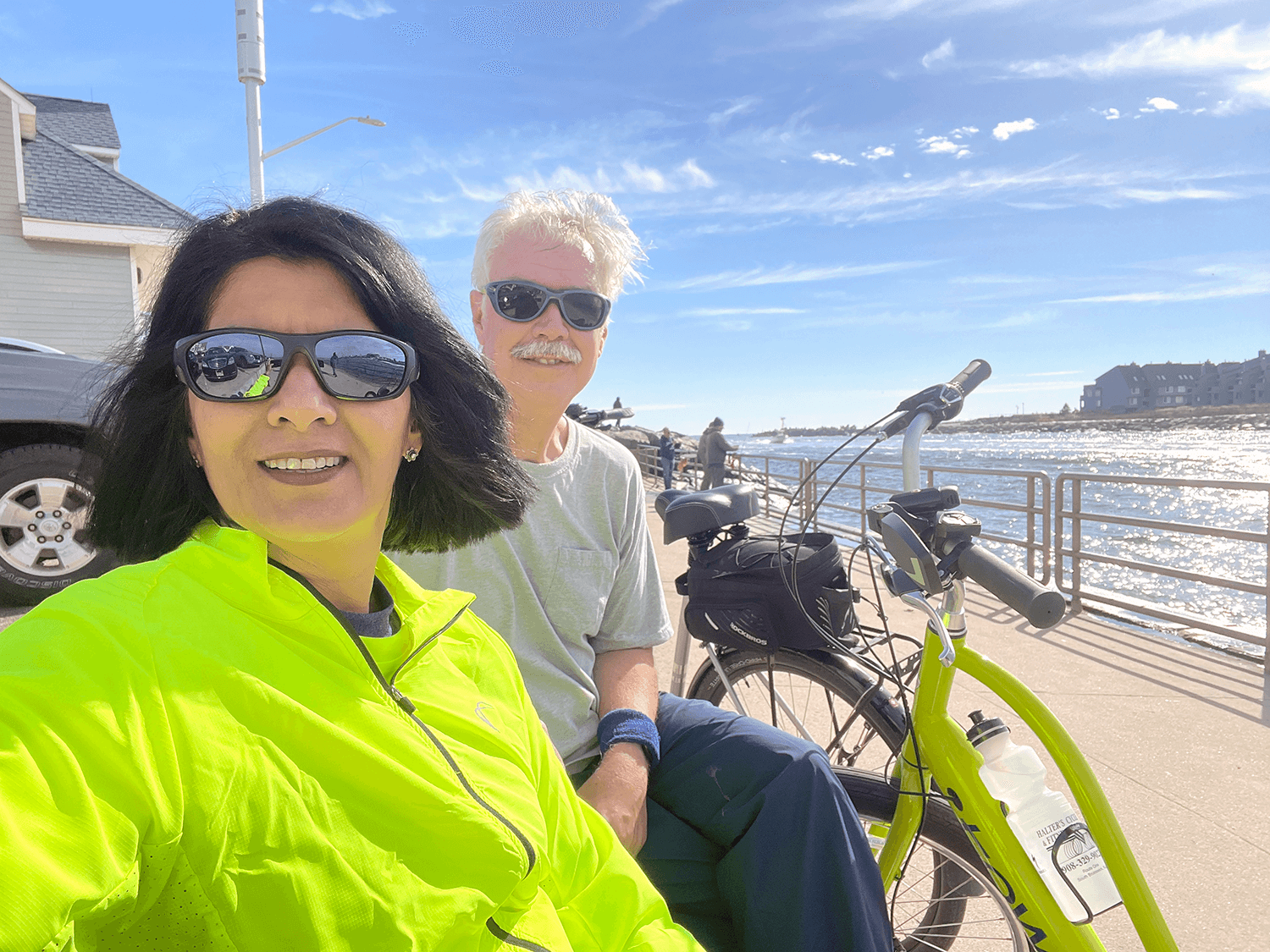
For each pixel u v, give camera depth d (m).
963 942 1.91
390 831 0.78
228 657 0.75
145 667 0.69
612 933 1.18
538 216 1.84
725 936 1.63
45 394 4.14
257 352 0.87
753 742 1.66
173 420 0.97
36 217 13.14
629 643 1.91
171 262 0.96
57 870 0.55
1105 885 1.37
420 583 1.71
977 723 1.55
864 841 1.58
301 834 0.70
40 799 0.57
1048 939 1.41
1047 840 1.41
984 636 4.90
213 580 0.82
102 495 1.01
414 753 0.83
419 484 1.27
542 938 1.00
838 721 2.46
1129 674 4.19
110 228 13.59
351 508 0.91
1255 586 4.36
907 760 1.65
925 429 1.65
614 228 1.94
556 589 1.79
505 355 1.81
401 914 0.75
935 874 1.84
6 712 0.60
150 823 0.62
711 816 1.63
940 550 1.52
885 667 2.13
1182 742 3.33
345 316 0.95
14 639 0.69
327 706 0.80
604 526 1.87
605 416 9.34
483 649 1.22
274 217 0.94
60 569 4.25
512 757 1.04
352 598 1.01
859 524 9.21
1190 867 2.44
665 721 1.82
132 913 0.62
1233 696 3.87
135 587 0.77
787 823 1.55
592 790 1.59
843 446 1.77
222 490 0.91
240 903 0.65
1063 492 5.83
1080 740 3.36
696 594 2.31
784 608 2.20
